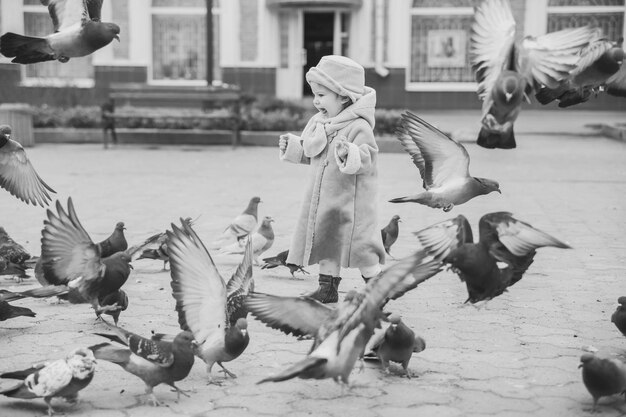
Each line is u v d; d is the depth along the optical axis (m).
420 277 4.12
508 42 4.80
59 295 5.85
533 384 4.83
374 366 5.12
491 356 5.32
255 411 4.45
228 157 17.20
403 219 10.22
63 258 5.31
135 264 7.97
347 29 25.41
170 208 11.00
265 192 12.44
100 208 10.98
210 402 4.57
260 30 25.05
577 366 5.13
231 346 4.65
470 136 18.94
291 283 7.24
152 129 19.61
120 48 24.94
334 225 6.47
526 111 26.12
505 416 4.37
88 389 4.75
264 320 4.34
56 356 5.27
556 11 24.86
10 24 25.33
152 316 6.20
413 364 5.17
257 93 25.19
